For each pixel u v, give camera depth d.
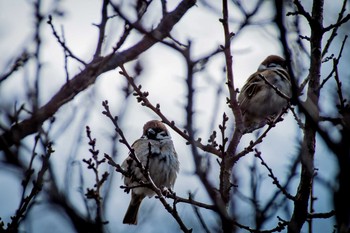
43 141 6.06
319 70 6.86
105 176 7.59
